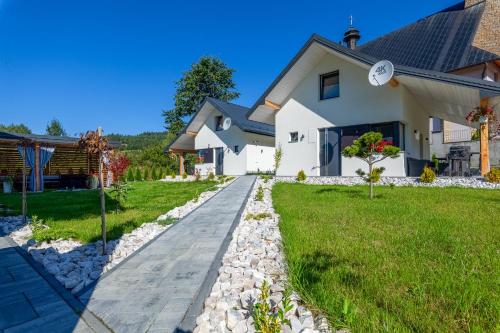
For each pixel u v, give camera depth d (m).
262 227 4.51
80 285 2.57
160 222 5.32
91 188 15.59
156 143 32.56
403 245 3.24
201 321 1.90
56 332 1.88
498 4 15.09
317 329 1.73
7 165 16.06
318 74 12.39
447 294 2.07
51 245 4.07
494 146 13.80
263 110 13.95
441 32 15.36
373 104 10.84
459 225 4.04
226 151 19.70
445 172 10.60
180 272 2.85
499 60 12.85
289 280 2.34
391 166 10.38
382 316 1.80
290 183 12.05
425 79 8.41
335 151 11.91
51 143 14.41
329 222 4.48
